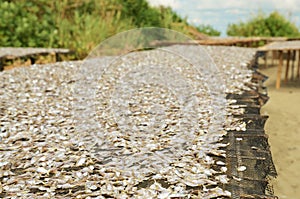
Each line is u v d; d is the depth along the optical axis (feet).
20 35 23.11
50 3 25.62
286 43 20.65
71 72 15.28
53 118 9.41
